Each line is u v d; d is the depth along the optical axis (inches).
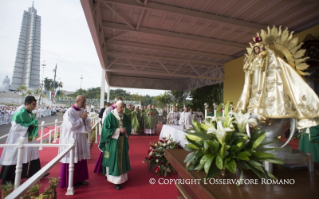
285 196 38.4
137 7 233.6
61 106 1520.7
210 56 429.1
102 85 445.4
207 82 604.4
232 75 441.1
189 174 50.9
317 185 44.3
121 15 255.9
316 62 179.2
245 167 45.7
